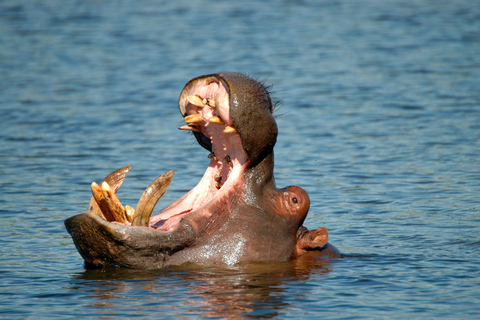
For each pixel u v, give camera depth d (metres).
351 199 52.12
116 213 32.72
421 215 47.38
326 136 76.75
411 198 52.00
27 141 74.62
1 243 40.84
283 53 147.12
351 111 90.75
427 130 77.69
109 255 32.91
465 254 38.38
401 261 37.03
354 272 34.88
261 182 34.94
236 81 32.53
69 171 61.44
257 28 185.38
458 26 179.00
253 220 34.53
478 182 56.16
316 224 45.78
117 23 194.00
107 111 93.19
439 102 94.31
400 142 72.38
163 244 32.91
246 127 32.25
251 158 33.84
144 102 100.06
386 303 30.20
